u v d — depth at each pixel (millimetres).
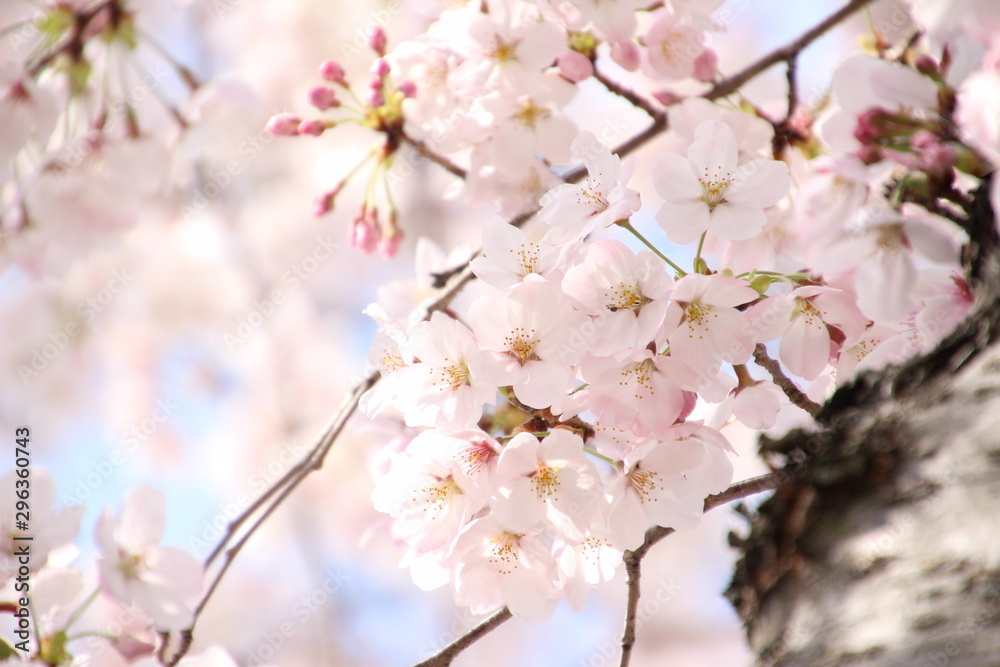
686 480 1132
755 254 1217
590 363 1121
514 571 1135
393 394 1132
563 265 1128
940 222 1152
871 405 1055
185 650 1213
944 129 1109
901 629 1006
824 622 1021
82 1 1260
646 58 1253
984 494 1017
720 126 1141
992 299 1051
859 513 1035
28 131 1257
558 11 1219
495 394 1128
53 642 1195
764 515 1060
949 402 1037
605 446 1144
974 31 1101
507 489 1115
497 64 1234
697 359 1123
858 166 1121
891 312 1126
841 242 1131
